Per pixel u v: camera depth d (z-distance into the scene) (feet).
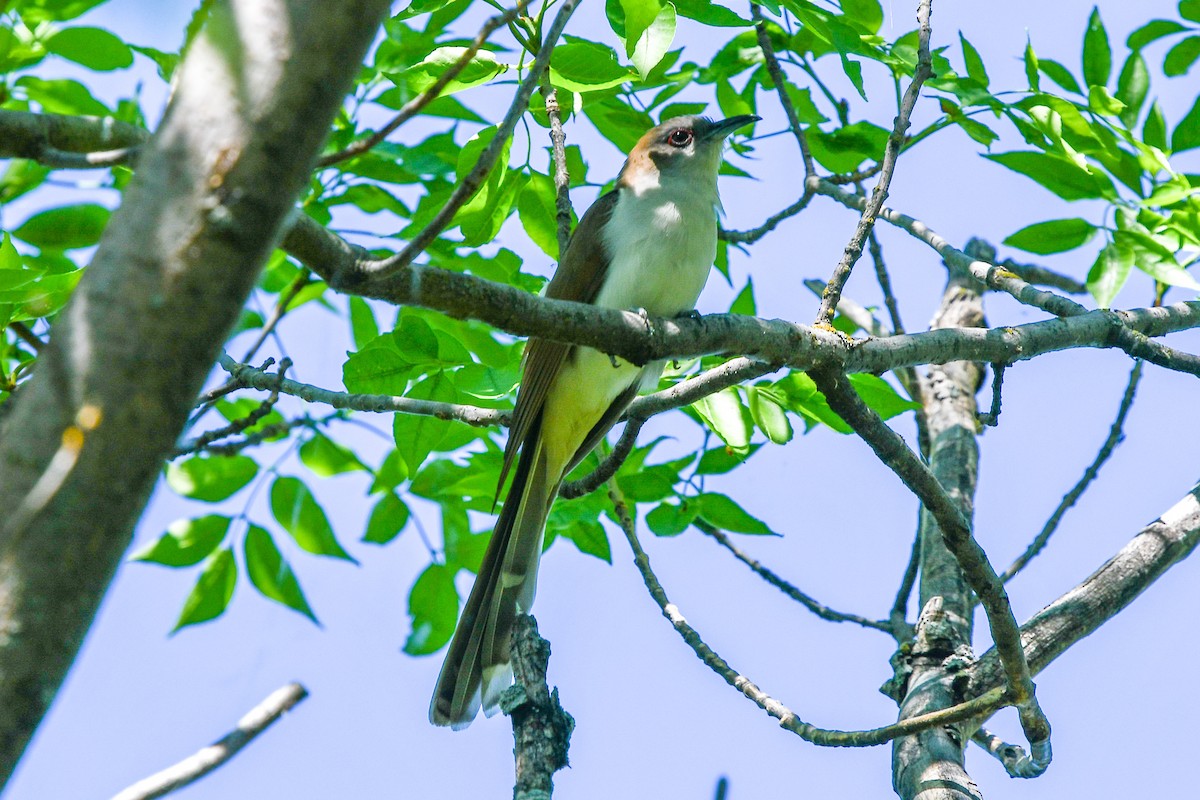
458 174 32.22
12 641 11.11
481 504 38.47
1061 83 35.99
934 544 36.06
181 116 12.35
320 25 12.49
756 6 38.32
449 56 31.30
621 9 33.47
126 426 11.62
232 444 30.78
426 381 32.48
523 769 26.55
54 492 11.14
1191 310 34.63
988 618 26.99
